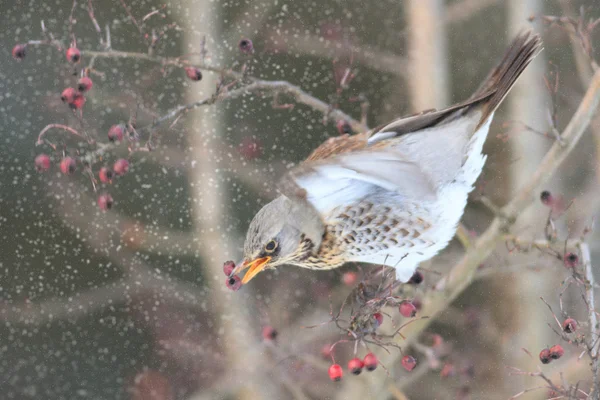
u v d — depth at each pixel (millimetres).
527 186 6926
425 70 7234
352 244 6742
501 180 7191
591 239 7109
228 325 7105
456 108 6750
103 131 7129
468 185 6746
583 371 7027
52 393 7137
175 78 7164
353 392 6988
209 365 7102
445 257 7090
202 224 7160
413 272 6781
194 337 7125
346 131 6883
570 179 7188
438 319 7125
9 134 7172
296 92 6871
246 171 7172
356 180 6727
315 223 6734
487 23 7266
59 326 7160
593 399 6750
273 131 7180
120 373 7133
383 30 7242
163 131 7152
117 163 6840
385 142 6738
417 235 6738
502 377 7098
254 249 6742
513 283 7133
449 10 7250
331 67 7219
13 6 7195
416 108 7230
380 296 6766
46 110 7168
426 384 7078
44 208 7172
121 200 7164
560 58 7230
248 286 7121
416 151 6730
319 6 7230
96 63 7164
